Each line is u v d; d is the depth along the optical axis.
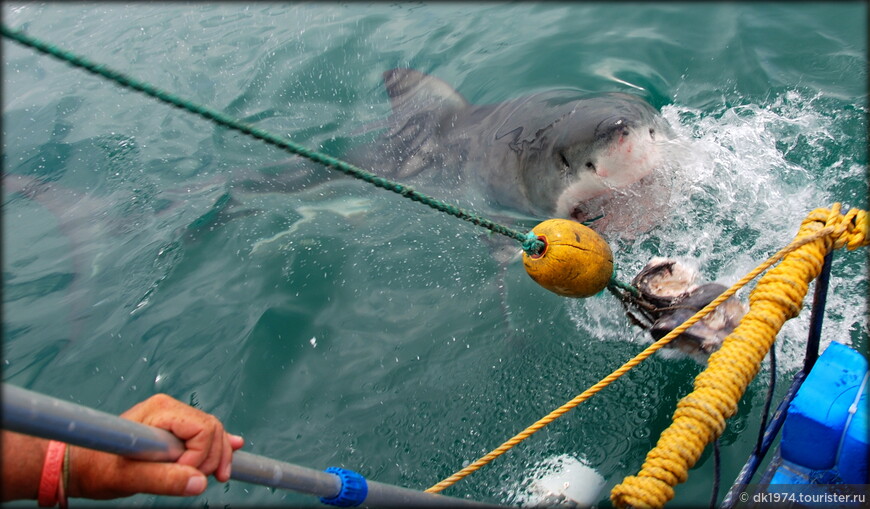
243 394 2.84
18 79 6.15
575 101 3.69
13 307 3.57
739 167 3.44
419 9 6.18
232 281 3.50
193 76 5.75
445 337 2.99
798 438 1.84
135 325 3.30
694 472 2.23
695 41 4.86
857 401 1.77
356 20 6.09
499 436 2.54
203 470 1.25
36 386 3.02
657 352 2.64
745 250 3.08
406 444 2.57
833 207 2.00
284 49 5.84
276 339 3.07
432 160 4.24
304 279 3.43
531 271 2.06
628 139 3.20
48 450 1.28
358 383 2.84
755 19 4.93
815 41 4.53
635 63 4.76
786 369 2.48
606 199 3.39
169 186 4.48
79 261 3.88
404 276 3.38
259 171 4.51
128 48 6.31
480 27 5.68
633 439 2.41
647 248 3.26
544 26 5.52
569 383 2.68
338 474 1.47
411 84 4.77
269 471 1.33
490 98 4.74
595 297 2.99
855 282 2.72
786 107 3.96
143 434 1.16
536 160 3.55
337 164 1.58
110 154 4.90
